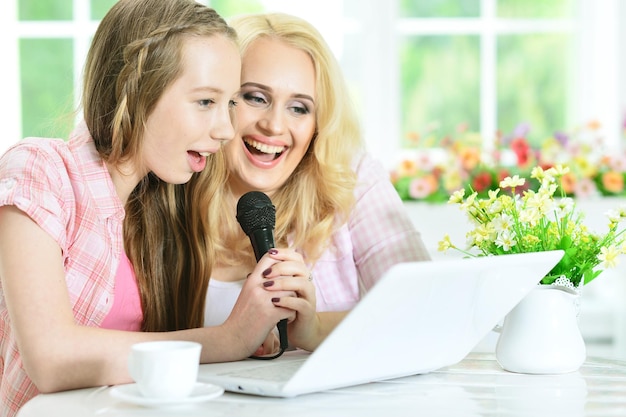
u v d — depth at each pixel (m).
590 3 4.48
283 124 1.98
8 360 1.63
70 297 1.61
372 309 1.24
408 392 1.38
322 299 2.12
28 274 1.45
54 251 1.49
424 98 4.52
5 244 1.46
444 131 4.51
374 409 1.25
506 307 1.52
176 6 1.61
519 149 3.94
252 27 2.00
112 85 1.62
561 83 4.52
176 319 1.87
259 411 1.22
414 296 1.30
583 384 1.45
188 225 1.90
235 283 2.02
